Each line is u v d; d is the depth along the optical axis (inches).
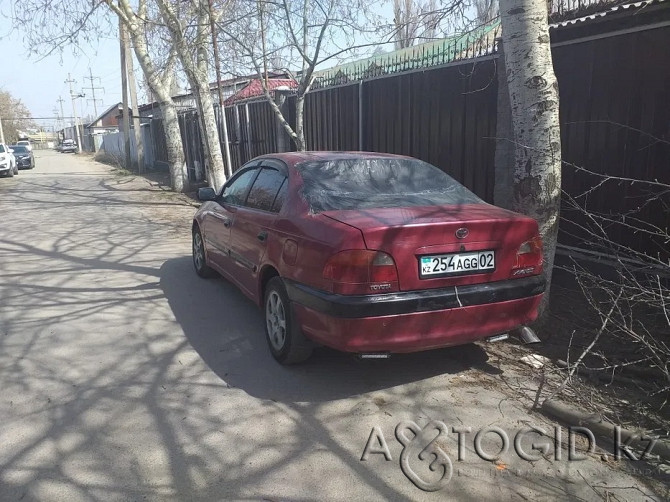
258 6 337.7
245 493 108.4
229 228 207.9
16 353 174.7
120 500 106.1
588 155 217.6
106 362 167.9
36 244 348.5
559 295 212.2
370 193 167.0
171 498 106.8
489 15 244.2
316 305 139.3
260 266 174.2
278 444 125.0
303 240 147.8
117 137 1449.3
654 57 192.7
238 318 206.8
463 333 141.9
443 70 277.4
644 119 198.2
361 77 344.2
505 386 152.6
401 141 313.9
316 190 164.4
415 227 135.5
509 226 146.3
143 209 516.4
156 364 166.6
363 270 132.5
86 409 139.6
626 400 143.4
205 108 457.7
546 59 164.6
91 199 599.2
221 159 472.1
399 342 136.4
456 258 139.9
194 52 449.4
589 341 175.0
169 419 135.1
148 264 294.5
